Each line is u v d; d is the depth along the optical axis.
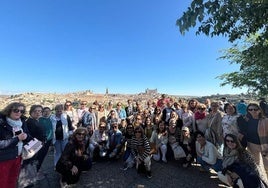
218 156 5.17
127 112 11.20
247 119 4.40
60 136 5.81
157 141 6.52
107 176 5.38
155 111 8.33
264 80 6.89
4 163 3.33
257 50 3.35
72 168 4.68
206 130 5.82
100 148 6.55
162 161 6.47
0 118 3.46
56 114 5.93
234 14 2.58
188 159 5.93
